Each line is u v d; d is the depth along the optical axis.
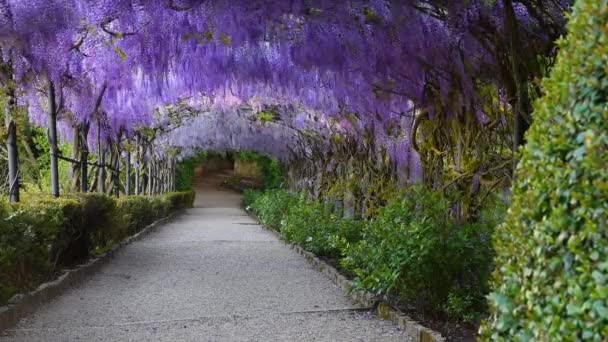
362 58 5.95
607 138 1.40
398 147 8.09
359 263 5.48
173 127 14.84
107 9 5.14
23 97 6.57
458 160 5.82
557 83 1.62
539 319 1.60
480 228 4.41
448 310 4.20
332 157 13.28
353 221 8.49
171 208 19.83
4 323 4.20
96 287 6.12
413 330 4.11
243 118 13.54
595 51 1.44
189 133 16.31
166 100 9.82
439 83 6.06
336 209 11.15
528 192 1.69
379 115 8.34
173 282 6.55
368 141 9.39
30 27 5.07
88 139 10.30
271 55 7.08
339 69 6.40
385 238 4.64
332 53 5.93
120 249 9.47
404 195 5.73
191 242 11.27
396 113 7.59
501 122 5.48
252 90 9.06
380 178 8.97
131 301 5.42
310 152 16.38
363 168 10.04
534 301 1.63
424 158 6.59
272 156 22.55
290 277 6.97
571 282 1.46
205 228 15.17
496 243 1.88
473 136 5.70
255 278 6.88
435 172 6.39
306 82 7.62
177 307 5.18
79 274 6.45
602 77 1.46
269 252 9.62
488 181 5.47
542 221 1.62
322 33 5.77
